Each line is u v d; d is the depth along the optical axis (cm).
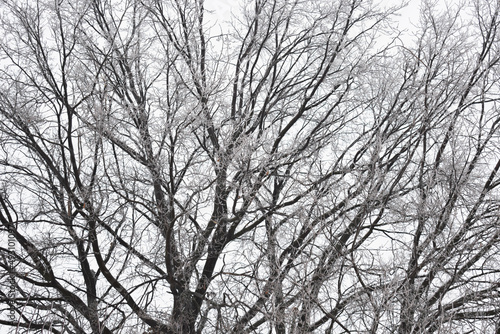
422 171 1009
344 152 1057
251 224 1098
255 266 962
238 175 1034
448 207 952
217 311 934
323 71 1265
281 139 1178
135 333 993
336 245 905
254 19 1215
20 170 1168
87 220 1034
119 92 1038
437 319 849
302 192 962
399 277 867
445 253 923
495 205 1009
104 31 1077
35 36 1043
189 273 1027
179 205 988
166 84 933
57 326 1008
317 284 880
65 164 1021
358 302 877
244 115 1088
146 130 962
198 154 1002
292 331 810
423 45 1125
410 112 1045
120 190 1067
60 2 999
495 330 905
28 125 1055
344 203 932
